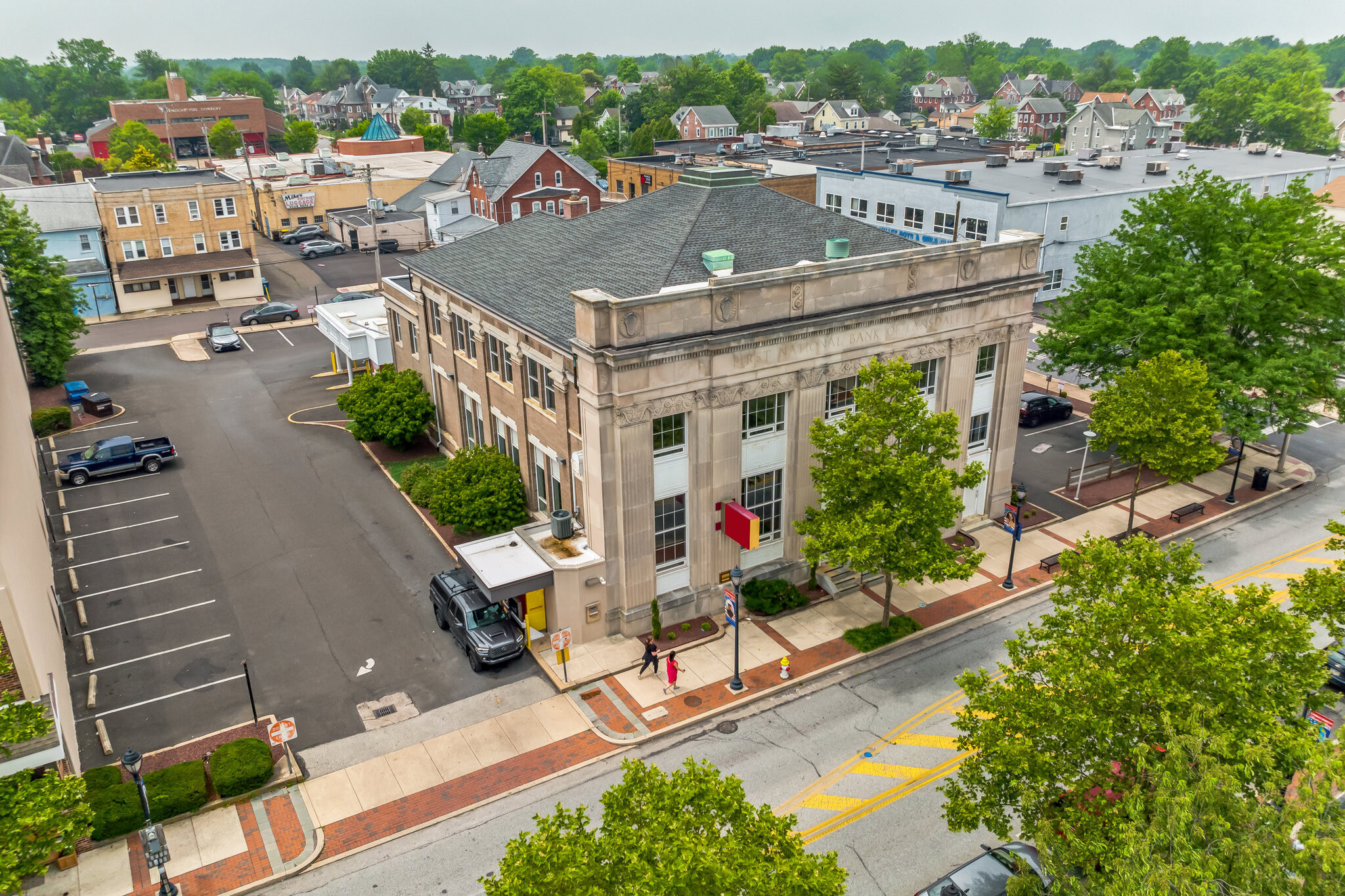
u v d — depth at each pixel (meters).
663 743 27.28
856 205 78.31
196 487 44.50
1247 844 13.84
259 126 192.88
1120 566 20.80
